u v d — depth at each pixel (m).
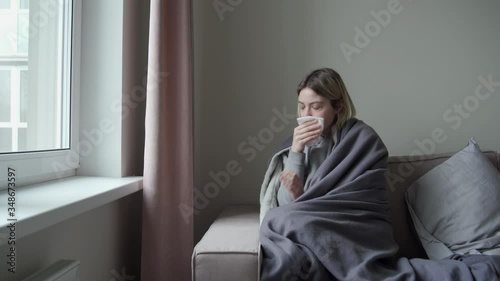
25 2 1.01
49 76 1.13
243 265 0.95
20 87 0.99
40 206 0.77
